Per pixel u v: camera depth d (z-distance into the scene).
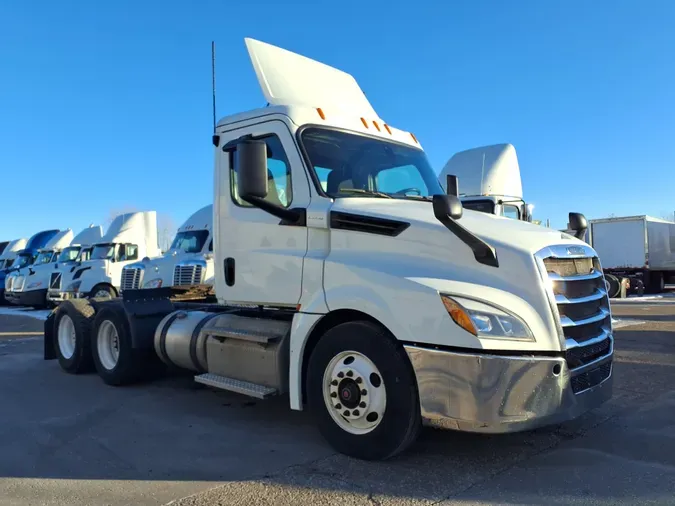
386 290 3.83
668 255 25.72
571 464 3.95
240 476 3.86
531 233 4.01
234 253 5.00
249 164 4.13
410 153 5.46
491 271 3.70
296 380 4.33
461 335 3.50
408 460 4.04
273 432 4.85
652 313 15.15
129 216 19.33
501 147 13.48
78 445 4.59
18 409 5.77
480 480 3.69
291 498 3.47
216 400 6.05
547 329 3.58
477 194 12.74
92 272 18.28
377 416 3.90
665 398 5.71
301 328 4.31
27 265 25.20
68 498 3.56
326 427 4.19
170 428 5.03
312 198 4.48
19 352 9.83
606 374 4.11
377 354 3.85
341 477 3.78
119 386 6.81
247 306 5.12
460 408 3.51
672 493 3.44
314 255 4.38
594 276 4.16
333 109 5.09
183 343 5.77
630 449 4.25
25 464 4.18
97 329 7.10
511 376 3.45
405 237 3.99
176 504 3.44
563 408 3.59
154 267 14.70
